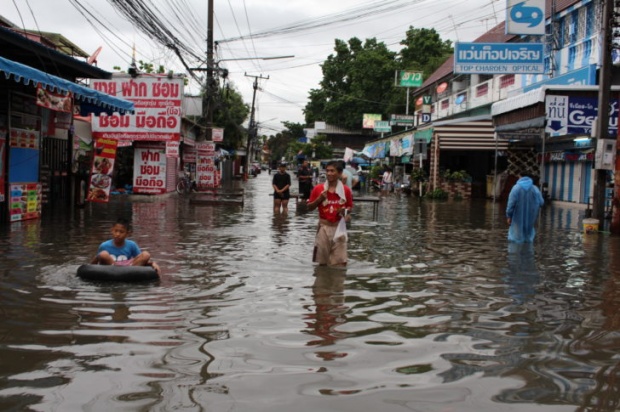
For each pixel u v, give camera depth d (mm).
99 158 18359
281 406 3584
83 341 4750
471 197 30734
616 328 5449
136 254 7684
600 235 13055
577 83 20125
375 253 9992
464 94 33812
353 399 3711
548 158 27484
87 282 6922
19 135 13031
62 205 18031
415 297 6617
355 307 6090
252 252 9664
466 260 9367
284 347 4711
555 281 7688
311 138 68438
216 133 34250
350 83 66812
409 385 3961
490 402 3701
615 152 13125
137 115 23094
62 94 12781
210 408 3533
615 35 13547
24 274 7340
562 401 3734
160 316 5531
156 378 3992
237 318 5535
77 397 3654
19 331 4988
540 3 18828
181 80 22953
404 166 38938
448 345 4863
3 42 12914
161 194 24156
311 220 15688
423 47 58938
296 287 7012
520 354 4652
